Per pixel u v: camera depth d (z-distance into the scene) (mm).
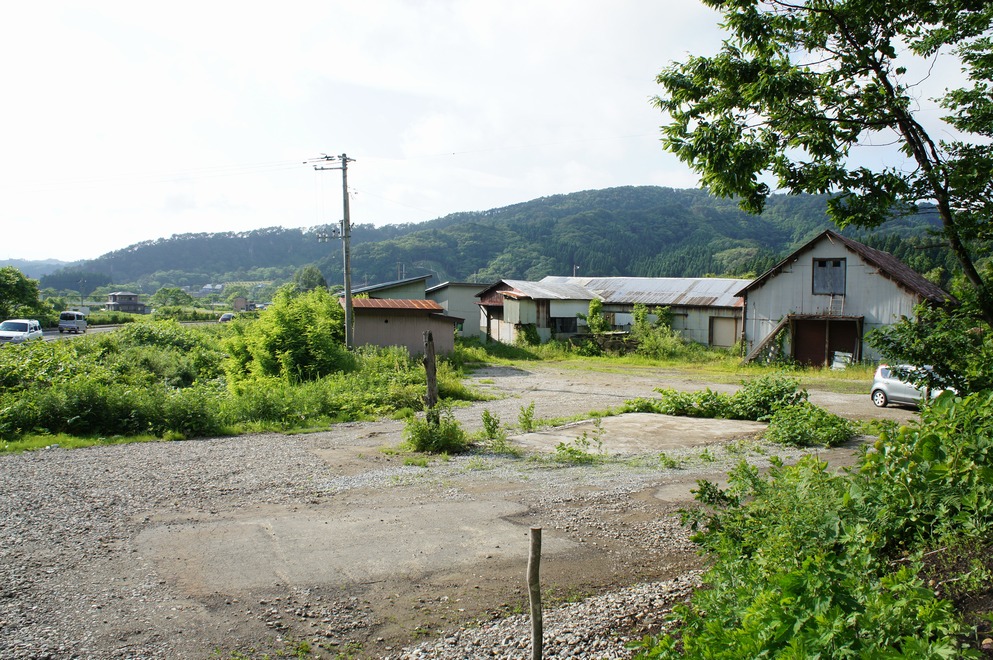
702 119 5715
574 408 15867
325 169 25016
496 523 6684
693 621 3363
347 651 4121
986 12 4863
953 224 5363
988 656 2629
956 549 3682
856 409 15695
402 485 8273
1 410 12078
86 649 4066
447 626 4449
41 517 6812
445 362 23750
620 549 5918
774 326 28547
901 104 4930
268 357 19844
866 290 26000
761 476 8148
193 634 4301
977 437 4074
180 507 7273
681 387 20734
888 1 5012
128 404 12758
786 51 5480
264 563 5559
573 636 4250
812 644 2475
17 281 48406
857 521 3842
